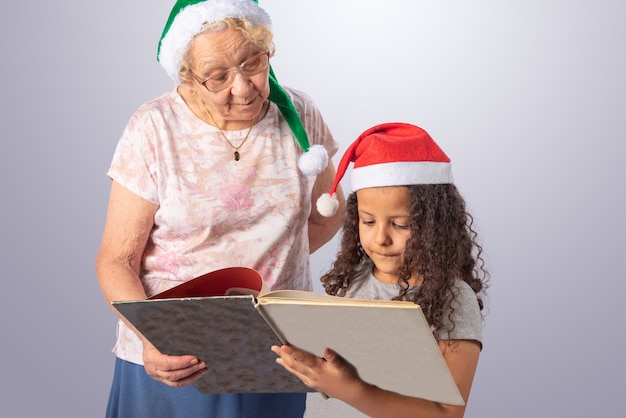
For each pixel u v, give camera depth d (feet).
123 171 6.61
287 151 6.80
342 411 6.74
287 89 7.23
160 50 6.41
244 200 6.62
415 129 5.99
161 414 6.75
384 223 5.87
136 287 6.51
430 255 5.78
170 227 6.57
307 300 4.83
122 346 6.84
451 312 5.71
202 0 6.08
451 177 6.12
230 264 6.63
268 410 6.86
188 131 6.63
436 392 4.92
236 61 6.08
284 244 6.77
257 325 5.03
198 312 5.01
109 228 6.68
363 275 6.36
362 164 5.96
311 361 5.15
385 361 4.87
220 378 5.76
